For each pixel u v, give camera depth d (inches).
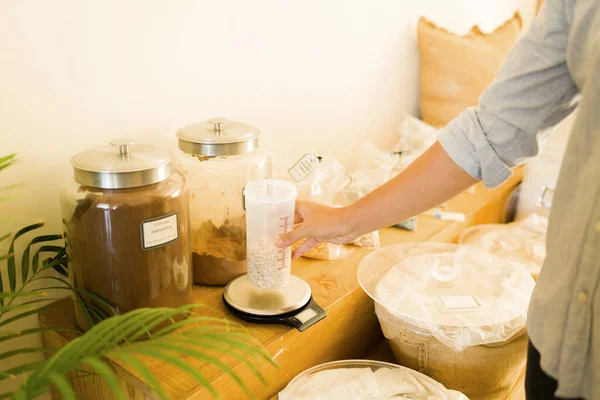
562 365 22.4
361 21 58.6
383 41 63.3
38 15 31.4
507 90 29.2
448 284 39.4
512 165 31.1
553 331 22.9
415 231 53.5
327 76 56.1
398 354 38.8
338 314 38.1
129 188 28.2
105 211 27.6
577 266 21.7
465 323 34.4
